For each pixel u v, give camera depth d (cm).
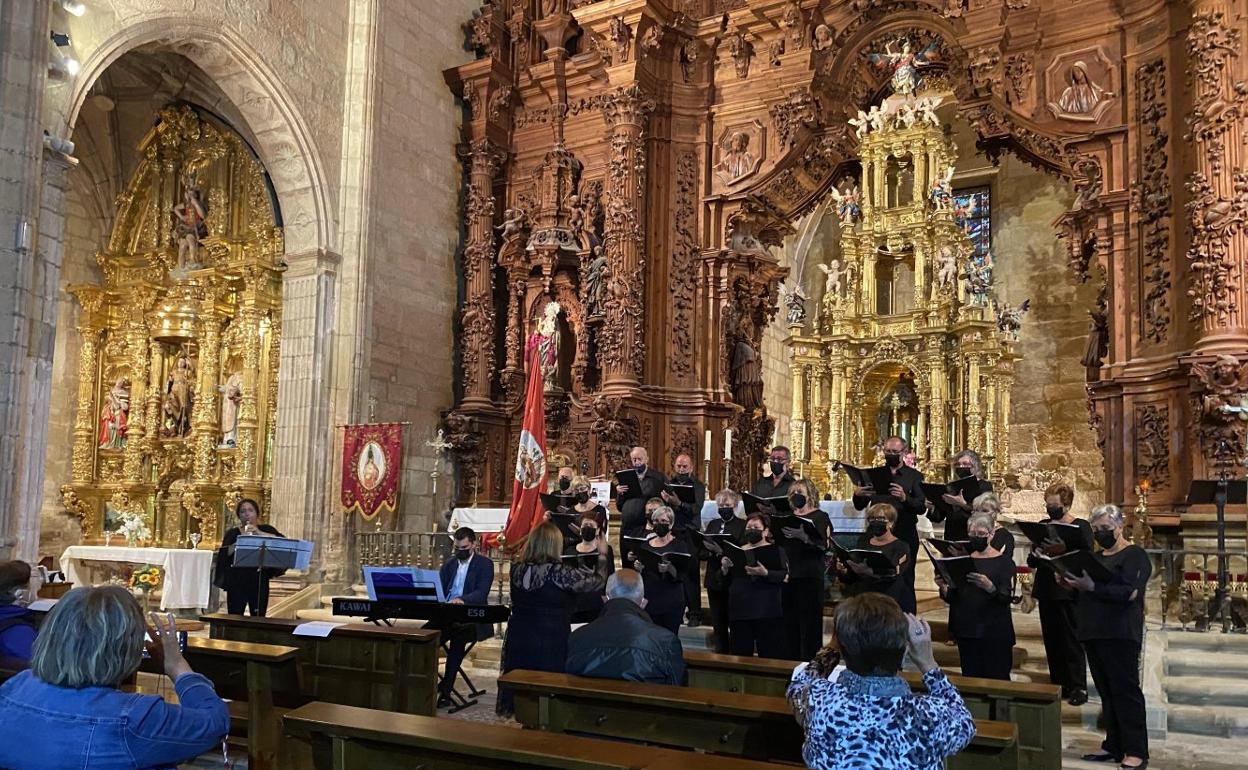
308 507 1625
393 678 768
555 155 1903
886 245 1997
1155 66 1457
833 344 2028
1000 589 792
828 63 1752
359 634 780
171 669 372
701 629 1177
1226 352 1246
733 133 1820
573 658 597
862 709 377
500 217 1983
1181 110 1402
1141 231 1451
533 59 1992
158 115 1900
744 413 1862
